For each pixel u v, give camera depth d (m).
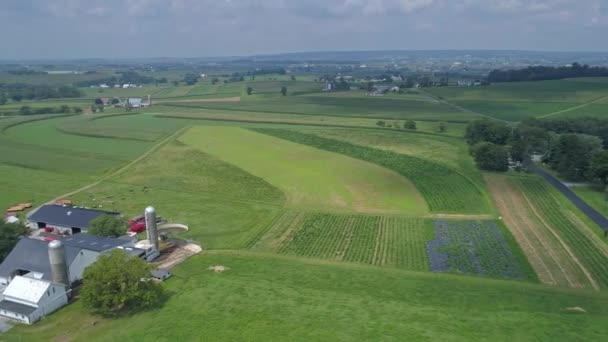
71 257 75.94
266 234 99.62
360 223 105.31
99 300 66.62
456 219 107.19
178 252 90.00
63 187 132.50
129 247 84.31
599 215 108.88
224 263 85.00
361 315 65.81
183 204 118.38
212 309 67.88
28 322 66.06
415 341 59.19
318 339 60.00
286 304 69.12
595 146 151.12
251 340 60.06
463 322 63.75
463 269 83.56
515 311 66.94
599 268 83.12
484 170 147.75
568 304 69.69
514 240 95.38
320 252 90.88
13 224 87.81
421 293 73.31
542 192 126.50
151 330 62.88
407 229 101.94
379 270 82.44
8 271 76.38
